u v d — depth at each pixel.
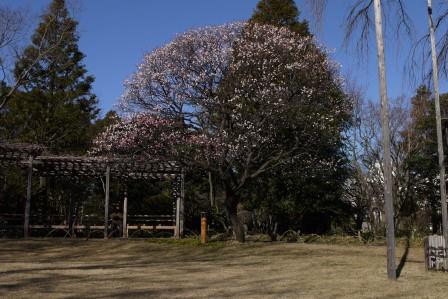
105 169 22.11
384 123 10.98
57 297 8.43
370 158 26.94
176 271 12.11
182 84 18.69
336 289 9.72
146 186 28.38
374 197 26.42
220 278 11.04
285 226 24.86
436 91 9.83
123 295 8.78
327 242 19.92
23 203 26.22
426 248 12.37
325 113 19.72
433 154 26.56
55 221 24.89
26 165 21.56
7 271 11.41
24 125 32.19
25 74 24.00
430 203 27.22
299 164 21.12
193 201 26.25
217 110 18.80
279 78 18.73
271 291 9.45
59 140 32.34
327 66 20.31
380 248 17.55
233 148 18.03
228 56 18.75
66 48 30.89
